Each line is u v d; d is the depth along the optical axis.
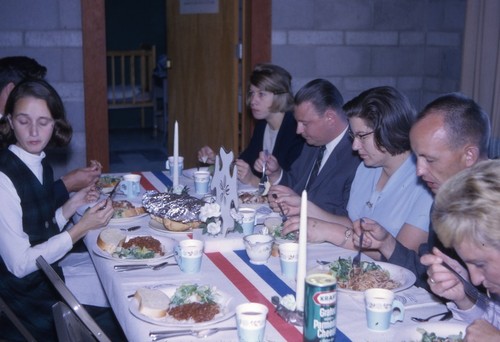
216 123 5.07
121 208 2.58
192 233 2.33
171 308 1.69
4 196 2.28
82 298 2.59
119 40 8.22
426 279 1.94
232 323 1.62
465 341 1.44
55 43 4.44
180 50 5.34
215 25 4.95
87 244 2.32
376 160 2.35
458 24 4.90
